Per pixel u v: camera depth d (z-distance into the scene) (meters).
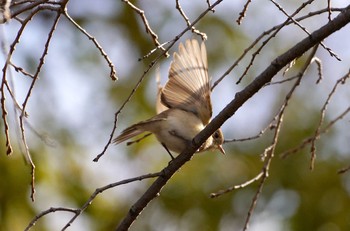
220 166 13.92
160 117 8.41
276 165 13.88
